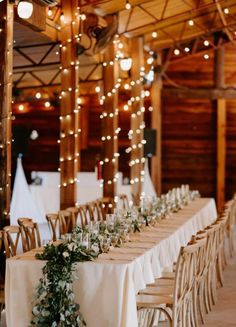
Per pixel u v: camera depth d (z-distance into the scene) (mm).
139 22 11094
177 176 14641
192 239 5160
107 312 4648
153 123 14164
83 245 4785
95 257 4812
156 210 7727
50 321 4621
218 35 13562
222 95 14414
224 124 14398
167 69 14578
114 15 9922
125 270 4645
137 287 4844
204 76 14500
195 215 8383
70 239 4902
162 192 14633
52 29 8555
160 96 14422
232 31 13031
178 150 14625
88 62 11406
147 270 5164
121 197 10219
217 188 14453
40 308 4648
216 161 14492
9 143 6457
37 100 13242
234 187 14523
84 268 4695
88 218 9453
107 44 9602
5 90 6426
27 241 5703
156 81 14039
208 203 10258
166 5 10539
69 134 8406
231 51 14445
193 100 14586
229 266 8875
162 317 6094
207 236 5980
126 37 11492
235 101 14461
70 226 7477
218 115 14398
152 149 13094
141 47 11734
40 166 14820
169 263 6137
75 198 8422
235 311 6449
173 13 11328
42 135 14742
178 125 14602
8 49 6449
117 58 10219
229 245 9492
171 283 5488
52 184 11922
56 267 4633
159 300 4918
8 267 4832
